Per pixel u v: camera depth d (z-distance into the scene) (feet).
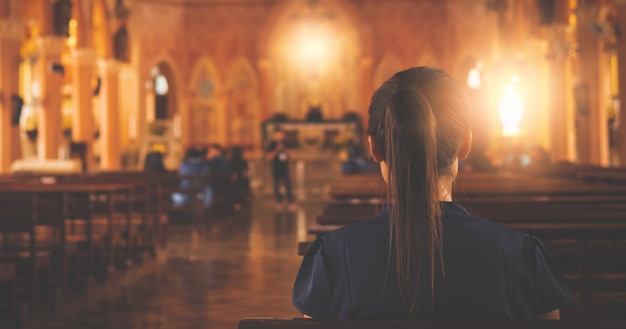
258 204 83.10
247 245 45.11
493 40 99.76
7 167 61.72
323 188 94.17
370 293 6.28
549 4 71.67
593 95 64.54
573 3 73.41
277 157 77.71
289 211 73.31
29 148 82.17
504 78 84.33
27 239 31.35
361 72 103.19
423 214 6.20
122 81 99.60
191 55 105.91
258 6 105.81
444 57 103.81
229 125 105.91
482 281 6.16
